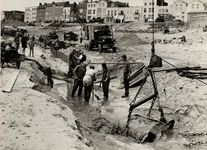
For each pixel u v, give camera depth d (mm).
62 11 80125
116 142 6824
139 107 9703
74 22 74688
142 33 51406
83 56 15500
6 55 13031
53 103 8523
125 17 81062
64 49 31406
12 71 12344
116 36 45844
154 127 7211
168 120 7719
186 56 22203
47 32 62875
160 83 12141
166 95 10055
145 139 7250
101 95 12695
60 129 5988
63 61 23672
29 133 5520
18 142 4988
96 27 28641
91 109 9688
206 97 8969
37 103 7996
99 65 20141
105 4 83438
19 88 9750
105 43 27953
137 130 7746
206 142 7043
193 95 9297
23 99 8219
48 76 13625
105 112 9453
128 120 7988
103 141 6680
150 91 11992
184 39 33500
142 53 25453
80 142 5473
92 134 7090
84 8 86688
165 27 54281
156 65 7535
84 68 11961
